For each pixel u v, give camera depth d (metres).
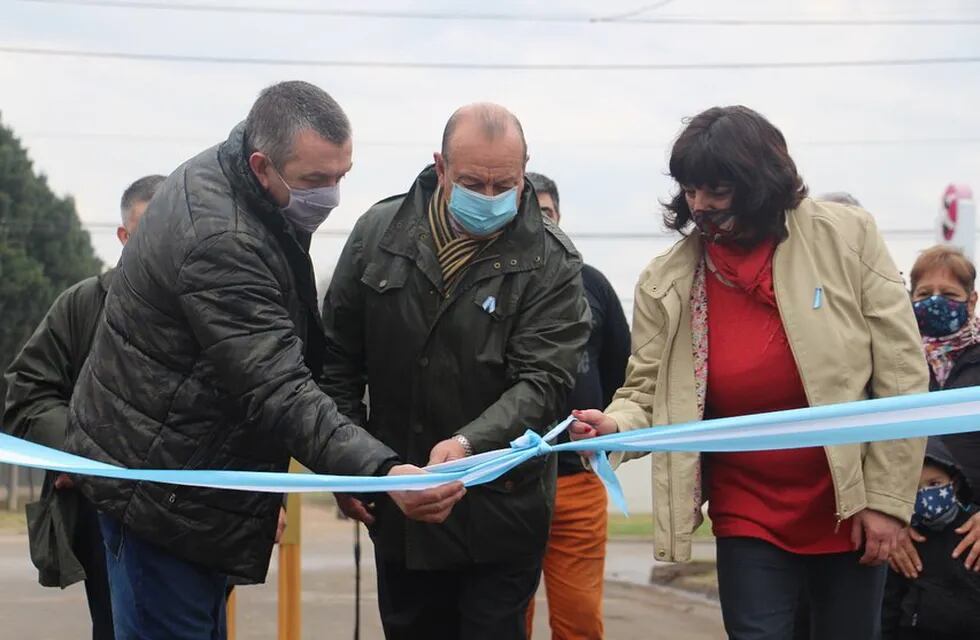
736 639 4.02
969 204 13.05
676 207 4.16
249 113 3.77
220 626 4.18
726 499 4.11
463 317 4.31
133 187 5.25
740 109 4.00
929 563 4.79
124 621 3.87
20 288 34.72
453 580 4.65
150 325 3.71
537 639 8.60
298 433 3.66
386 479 3.56
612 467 3.98
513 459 3.80
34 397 4.88
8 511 30.05
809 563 4.13
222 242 3.64
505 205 4.10
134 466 3.71
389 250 4.39
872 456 3.95
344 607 10.44
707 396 4.12
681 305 4.12
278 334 3.68
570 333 4.37
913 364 3.96
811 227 4.04
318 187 3.74
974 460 4.70
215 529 3.77
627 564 14.81
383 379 4.46
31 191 36.03
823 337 3.93
